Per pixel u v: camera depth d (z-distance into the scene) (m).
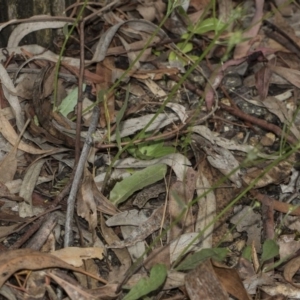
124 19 4.21
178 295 3.01
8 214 3.24
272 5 4.39
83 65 3.50
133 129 3.56
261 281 3.09
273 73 4.02
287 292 3.09
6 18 3.82
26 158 3.50
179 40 4.10
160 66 3.98
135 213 3.30
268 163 3.56
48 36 3.96
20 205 3.28
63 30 3.65
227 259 3.23
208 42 4.13
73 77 3.79
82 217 3.23
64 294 2.94
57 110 3.56
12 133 3.51
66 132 3.49
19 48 3.85
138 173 3.37
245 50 4.07
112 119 3.58
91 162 3.42
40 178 3.43
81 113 3.41
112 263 3.13
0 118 3.54
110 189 3.39
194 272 2.88
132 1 4.23
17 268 2.83
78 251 3.02
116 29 3.92
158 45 4.04
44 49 3.88
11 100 3.59
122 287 2.90
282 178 3.51
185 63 4.01
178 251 3.13
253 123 3.76
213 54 4.09
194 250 3.16
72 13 4.00
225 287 2.98
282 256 3.23
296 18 4.39
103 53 3.85
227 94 3.88
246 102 3.89
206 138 3.60
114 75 3.82
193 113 3.72
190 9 4.30
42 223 3.16
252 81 4.00
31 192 3.33
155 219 3.27
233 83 3.98
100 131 3.54
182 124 3.59
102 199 3.27
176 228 3.24
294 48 4.18
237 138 3.72
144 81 3.85
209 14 4.27
